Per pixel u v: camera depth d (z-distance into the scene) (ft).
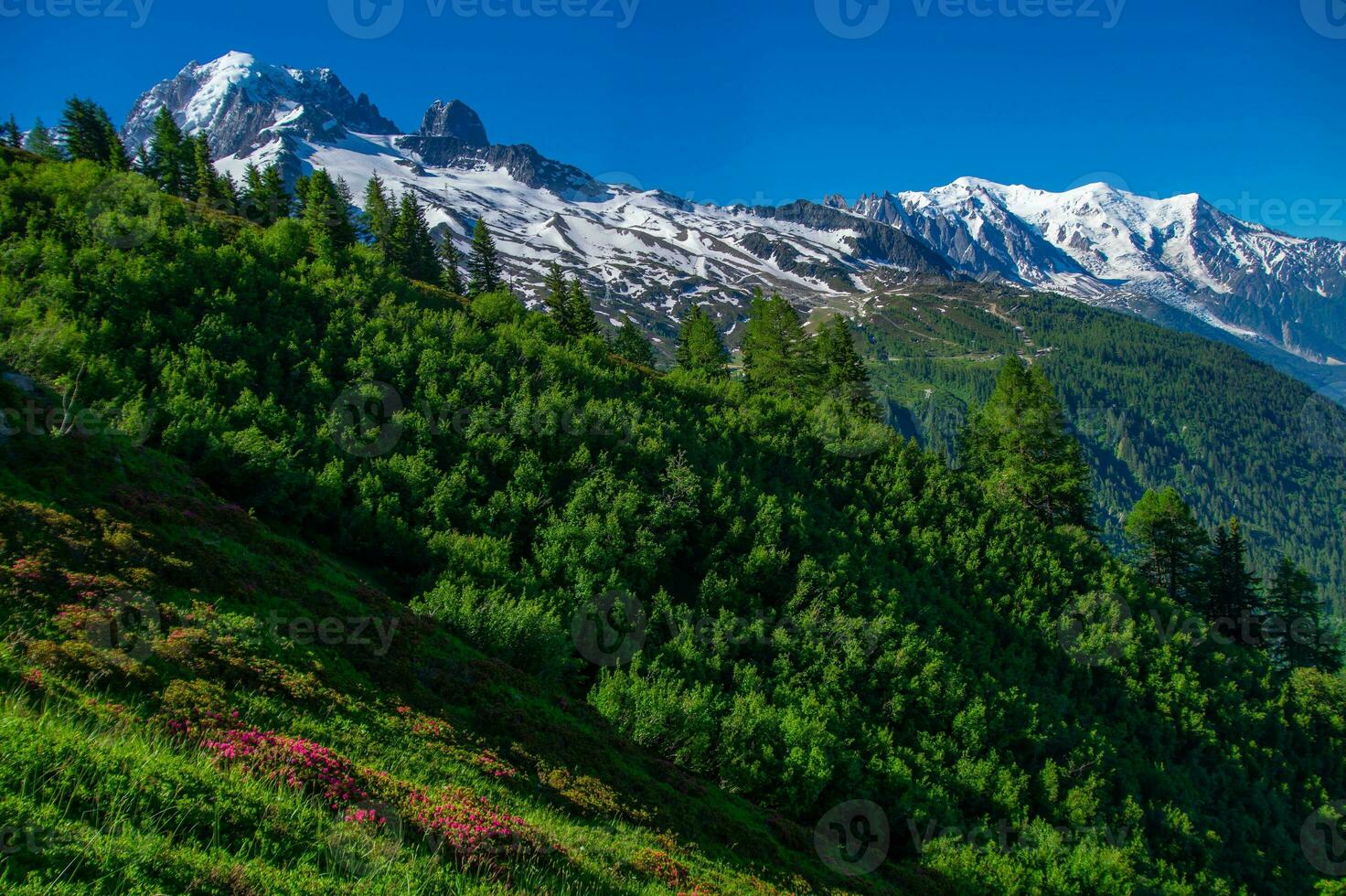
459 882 41.81
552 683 112.98
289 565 98.63
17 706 42.65
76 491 87.56
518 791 71.56
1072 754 150.10
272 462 132.57
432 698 84.17
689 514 174.60
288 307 194.08
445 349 206.08
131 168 297.94
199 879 31.12
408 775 62.54
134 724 48.83
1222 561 243.81
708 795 98.84
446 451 169.48
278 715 62.44
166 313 170.71
